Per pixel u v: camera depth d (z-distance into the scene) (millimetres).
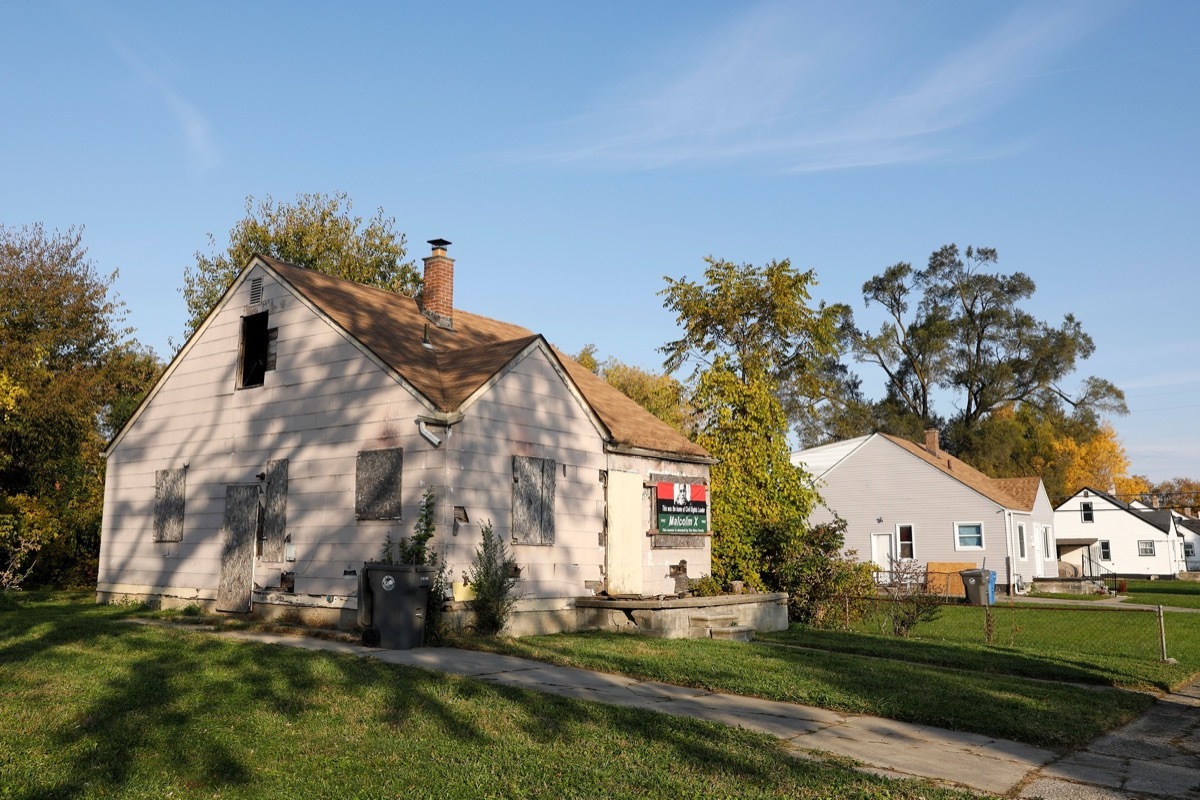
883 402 73500
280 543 17828
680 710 10469
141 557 20984
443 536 15500
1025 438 73812
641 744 8703
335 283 20281
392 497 16062
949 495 44062
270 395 18734
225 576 18797
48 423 29312
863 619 23125
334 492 17094
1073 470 76125
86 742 8367
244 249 42500
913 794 7551
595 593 18734
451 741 8648
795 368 39312
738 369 36188
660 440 21406
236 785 7363
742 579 22797
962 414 71938
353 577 16391
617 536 19484
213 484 19547
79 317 32500
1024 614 29188
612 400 23203
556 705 10172
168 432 20906
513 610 16688
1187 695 13508
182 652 13039
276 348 18875
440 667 12547
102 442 32688
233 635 15852
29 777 7383
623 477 19906
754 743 9000
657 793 7320
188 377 20641
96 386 31391
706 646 15555
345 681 11039
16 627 15906
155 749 8211
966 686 12516
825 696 11352
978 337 70938
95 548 29969
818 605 22672
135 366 35781
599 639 16000
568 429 18562
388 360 16578
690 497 21719
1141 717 11594
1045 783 8234
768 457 25109
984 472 67312
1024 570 45281
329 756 8117
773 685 11961
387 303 20844
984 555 42844
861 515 46375
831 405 73812
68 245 32969
